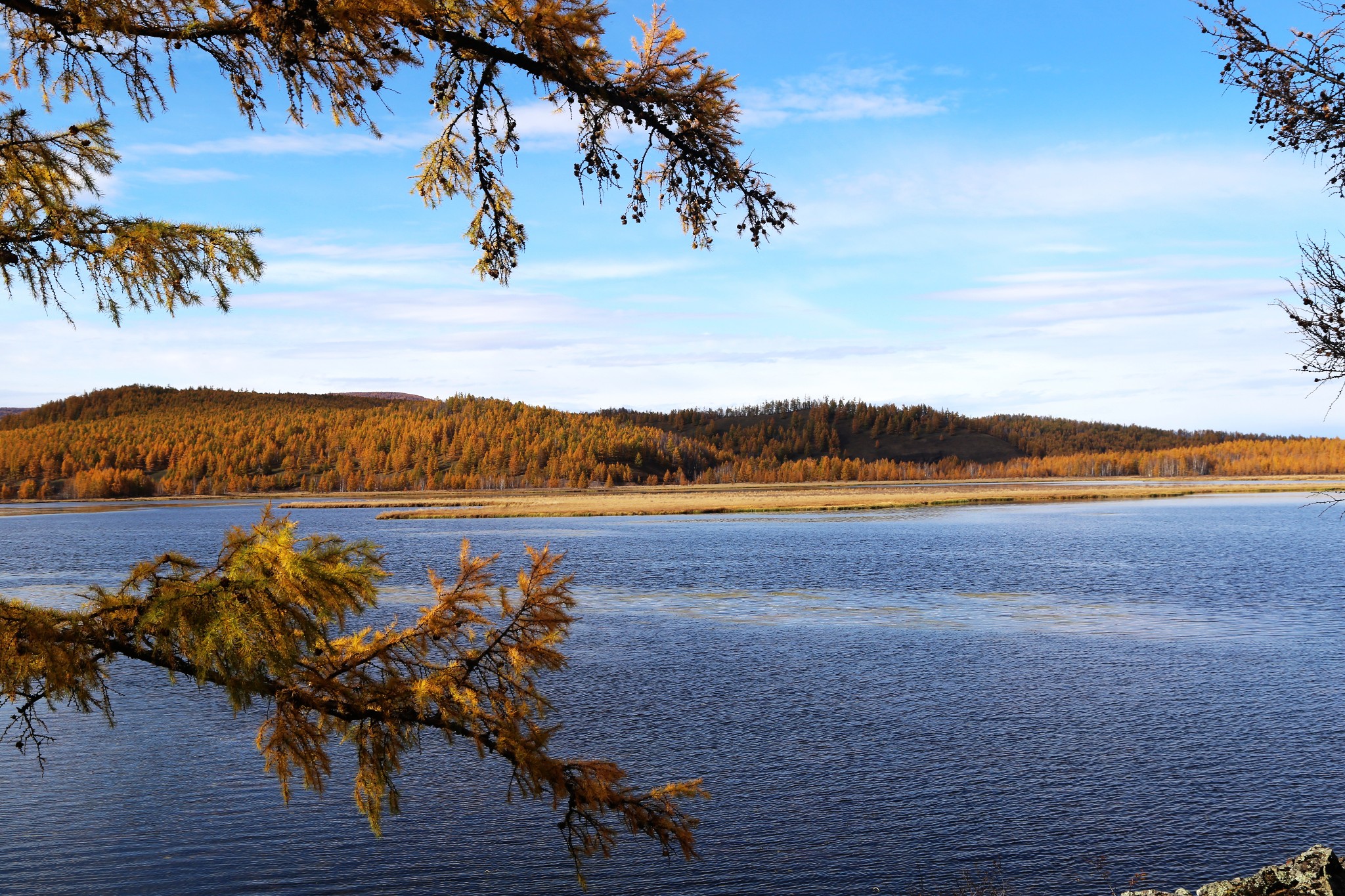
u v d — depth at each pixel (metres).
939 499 163.75
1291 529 92.75
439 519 145.88
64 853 15.75
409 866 15.29
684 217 5.48
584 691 26.28
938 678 27.73
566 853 15.91
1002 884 14.29
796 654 31.45
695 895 14.20
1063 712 23.78
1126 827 16.25
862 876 14.71
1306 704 24.02
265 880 14.90
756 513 141.62
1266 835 15.75
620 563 65.31
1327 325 6.83
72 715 24.28
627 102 5.07
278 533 4.75
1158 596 45.41
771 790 18.39
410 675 5.53
